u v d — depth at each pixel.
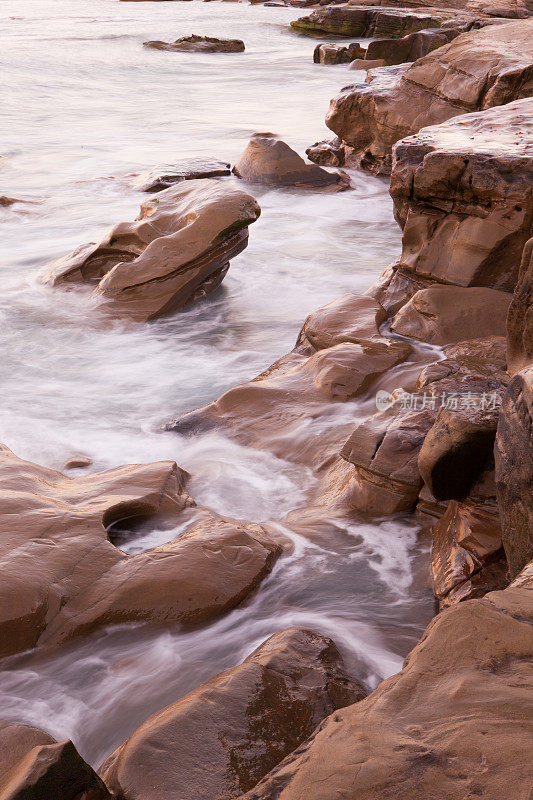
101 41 38.25
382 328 7.15
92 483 4.85
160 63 31.80
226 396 6.29
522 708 1.91
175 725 2.80
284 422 5.90
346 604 4.10
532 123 8.09
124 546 4.43
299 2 55.97
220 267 9.08
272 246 11.33
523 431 3.18
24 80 26.58
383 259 10.81
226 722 2.84
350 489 5.00
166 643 3.84
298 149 17.61
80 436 6.26
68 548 4.04
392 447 4.71
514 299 4.90
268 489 5.34
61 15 54.28
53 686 3.59
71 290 9.14
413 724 1.92
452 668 2.08
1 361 7.63
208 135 19.14
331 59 30.56
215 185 9.06
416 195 7.37
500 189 6.74
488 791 1.69
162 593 3.90
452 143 7.40
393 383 6.06
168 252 8.47
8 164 15.92
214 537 4.31
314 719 2.95
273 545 4.44
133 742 2.74
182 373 7.50
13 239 11.41
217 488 5.33
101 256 9.25
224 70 30.28
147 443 6.09
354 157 15.61
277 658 3.23
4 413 6.64
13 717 3.43
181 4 62.81
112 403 6.88
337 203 13.65
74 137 18.67
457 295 6.95
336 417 5.85
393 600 4.13
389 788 1.75
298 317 8.83
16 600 3.66
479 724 1.87
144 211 9.34
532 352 4.90
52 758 2.41
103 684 3.61
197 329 8.48
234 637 3.90
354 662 3.64
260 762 2.70
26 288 9.38
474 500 4.10
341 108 14.94
